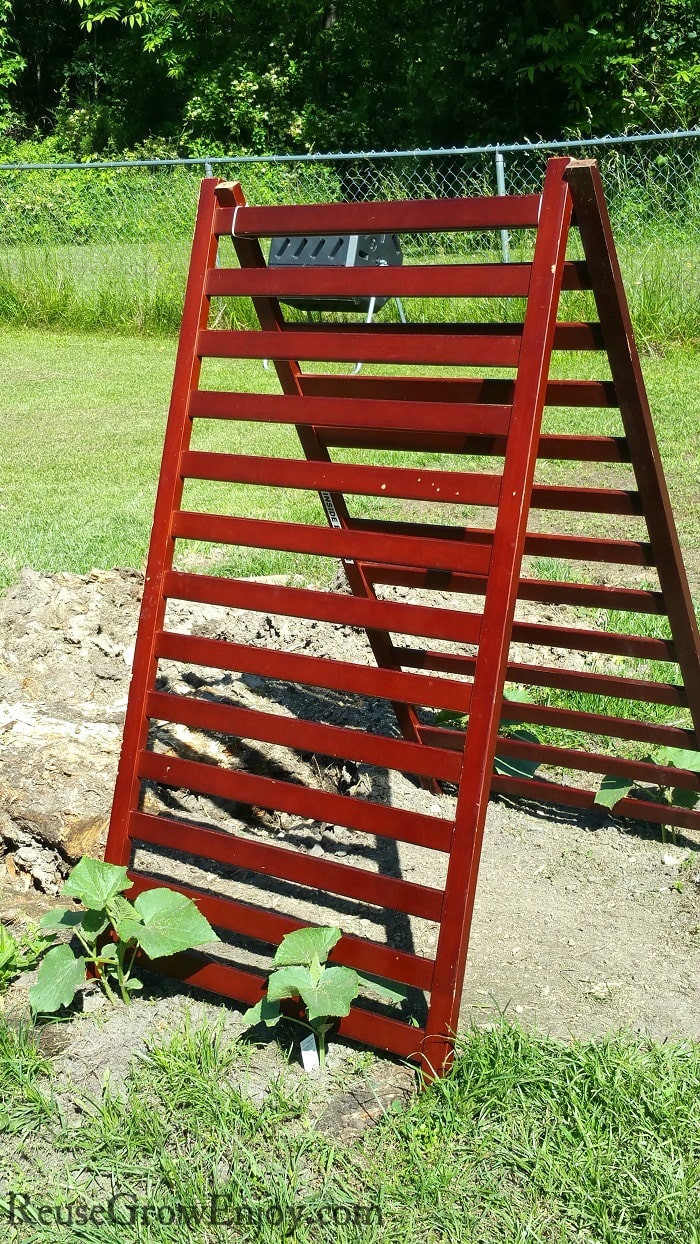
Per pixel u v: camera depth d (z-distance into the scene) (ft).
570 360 30.86
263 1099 6.65
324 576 15.30
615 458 8.02
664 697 9.02
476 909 8.78
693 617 8.41
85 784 9.07
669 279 32.78
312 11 76.13
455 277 7.08
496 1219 5.82
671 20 58.39
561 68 58.13
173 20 79.61
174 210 43.32
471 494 7.04
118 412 29.68
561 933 8.45
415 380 8.24
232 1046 7.07
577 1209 5.82
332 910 8.88
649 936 8.39
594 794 9.71
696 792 9.81
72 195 44.42
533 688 12.05
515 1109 6.51
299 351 7.73
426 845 6.95
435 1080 6.68
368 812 7.18
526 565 16.29
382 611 7.26
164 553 8.23
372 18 74.43
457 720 11.00
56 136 90.38
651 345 32.14
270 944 8.48
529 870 9.36
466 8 63.52
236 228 8.09
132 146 87.35
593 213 6.79
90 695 10.89
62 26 99.40
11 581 15.37
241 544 7.93
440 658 9.80
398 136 73.77
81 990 7.74
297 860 7.39
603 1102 6.47
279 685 11.62
